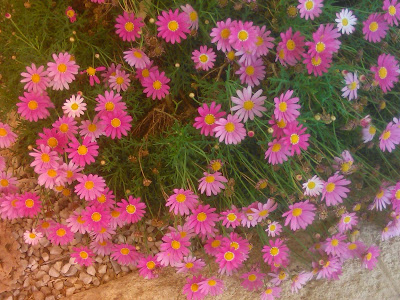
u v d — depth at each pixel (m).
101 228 0.49
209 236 0.50
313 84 0.47
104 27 0.55
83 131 0.47
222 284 0.51
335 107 0.49
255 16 0.50
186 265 0.50
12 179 0.51
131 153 0.53
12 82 0.56
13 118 0.59
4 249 0.54
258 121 0.45
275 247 0.50
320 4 0.45
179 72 0.53
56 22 0.55
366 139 0.48
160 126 0.54
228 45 0.45
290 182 0.49
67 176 0.47
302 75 0.46
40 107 0.47
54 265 0.56
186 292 0.51
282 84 0.48
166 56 0.52
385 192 0.50
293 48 0.45
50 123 0.54
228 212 0.48
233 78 0.50
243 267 0.54
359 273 0.54
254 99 0.44
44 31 0.53
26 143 0.57
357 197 0.55
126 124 0.47
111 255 0.52
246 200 0.51
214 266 0.55
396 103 0.54
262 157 0.51
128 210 0.48
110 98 0.46
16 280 0.55
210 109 0.44
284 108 0.43
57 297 0.55
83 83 0.54
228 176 0.53
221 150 0.49
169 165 0.52
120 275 0.56
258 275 0.51
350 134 0.52
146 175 0.53
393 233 0.54
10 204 0.50
